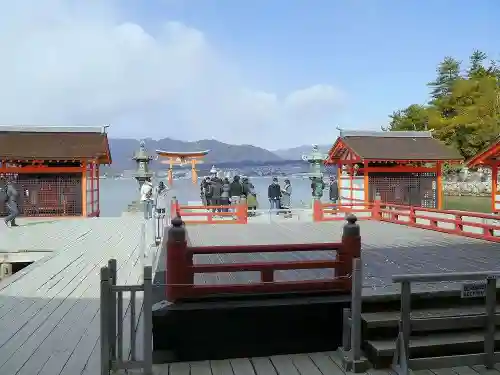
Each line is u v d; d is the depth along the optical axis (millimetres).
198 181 57594
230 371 5391
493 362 5414
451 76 52406
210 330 5805
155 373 5309
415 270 8117
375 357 5379
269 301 5957
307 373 5316
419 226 14852
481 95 43938
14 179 22688
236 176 25031
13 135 23953
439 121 44062
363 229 14523
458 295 6223
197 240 12367
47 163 23219
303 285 6125
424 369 5328
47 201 22656
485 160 20516
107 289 4938
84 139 24172
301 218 21906
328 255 9547
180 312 5727
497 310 6016
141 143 27141
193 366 5551
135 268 11031
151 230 17359
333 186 27188
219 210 23875
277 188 25625
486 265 8625
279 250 6094
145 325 5043
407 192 24625
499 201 20328
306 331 6020
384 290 6336
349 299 6074
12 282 9719
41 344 6289
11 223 18906
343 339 5770
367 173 24141
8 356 5883
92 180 24609
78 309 7891
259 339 5914
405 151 24453
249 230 14500
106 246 14023
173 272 5875
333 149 26391
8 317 7457
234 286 5961
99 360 5750
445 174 46562
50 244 14336
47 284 9570
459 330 5910
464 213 12789
